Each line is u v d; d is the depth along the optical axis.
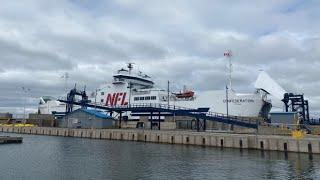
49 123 132.00
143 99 108.31
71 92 121.38
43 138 98.12
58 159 51.38
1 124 147.12
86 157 53.81
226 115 90.94
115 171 41.06
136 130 89.75
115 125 107.75
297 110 85.12
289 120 77.19
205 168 43.22
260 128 75.06
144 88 116.31
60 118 125.19
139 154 57.62
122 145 75.06
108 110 107.06
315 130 75.00
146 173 39.78
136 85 116.06
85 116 109.50
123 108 101.50
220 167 44.00
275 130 72.50
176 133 78.38
